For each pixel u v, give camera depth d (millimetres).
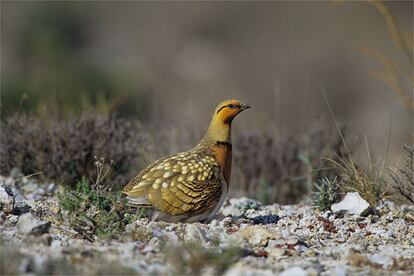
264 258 9078
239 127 17531
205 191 10664
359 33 45969
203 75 36031
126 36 43344
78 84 25781
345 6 47188
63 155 13953
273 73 41594
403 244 10516
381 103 38656
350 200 11938
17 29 38812
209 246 9211
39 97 22984
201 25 47031
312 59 44188
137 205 10516
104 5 45281
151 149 15375
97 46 40844
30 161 14156
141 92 22438
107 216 9805
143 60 26969
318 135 15766
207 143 11211
